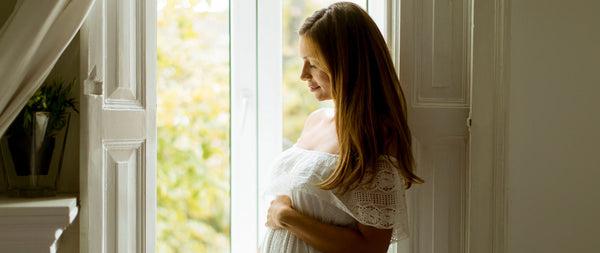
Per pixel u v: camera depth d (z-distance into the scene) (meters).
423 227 1.96
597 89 1.97
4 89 1.38
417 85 1.95
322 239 1.57
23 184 1.58
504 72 1.92
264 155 2.19
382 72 1.64
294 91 2.22
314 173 1.61
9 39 1.36
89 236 1.54
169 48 2.21
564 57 1.96
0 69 1.37
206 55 2.21
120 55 1.68
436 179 1.96
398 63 1.94
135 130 1.74
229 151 2.21
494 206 1.93
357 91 1.58
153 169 1.85
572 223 1.98
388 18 1.99
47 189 1.60
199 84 2.22
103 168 1.60
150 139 1.83
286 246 1.67
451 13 1.96
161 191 2.22
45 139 1.57
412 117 1.94
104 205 1.61
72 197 1.57
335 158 1.62
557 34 1.95
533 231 1.97
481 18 1.90
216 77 2.22
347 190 1.54
